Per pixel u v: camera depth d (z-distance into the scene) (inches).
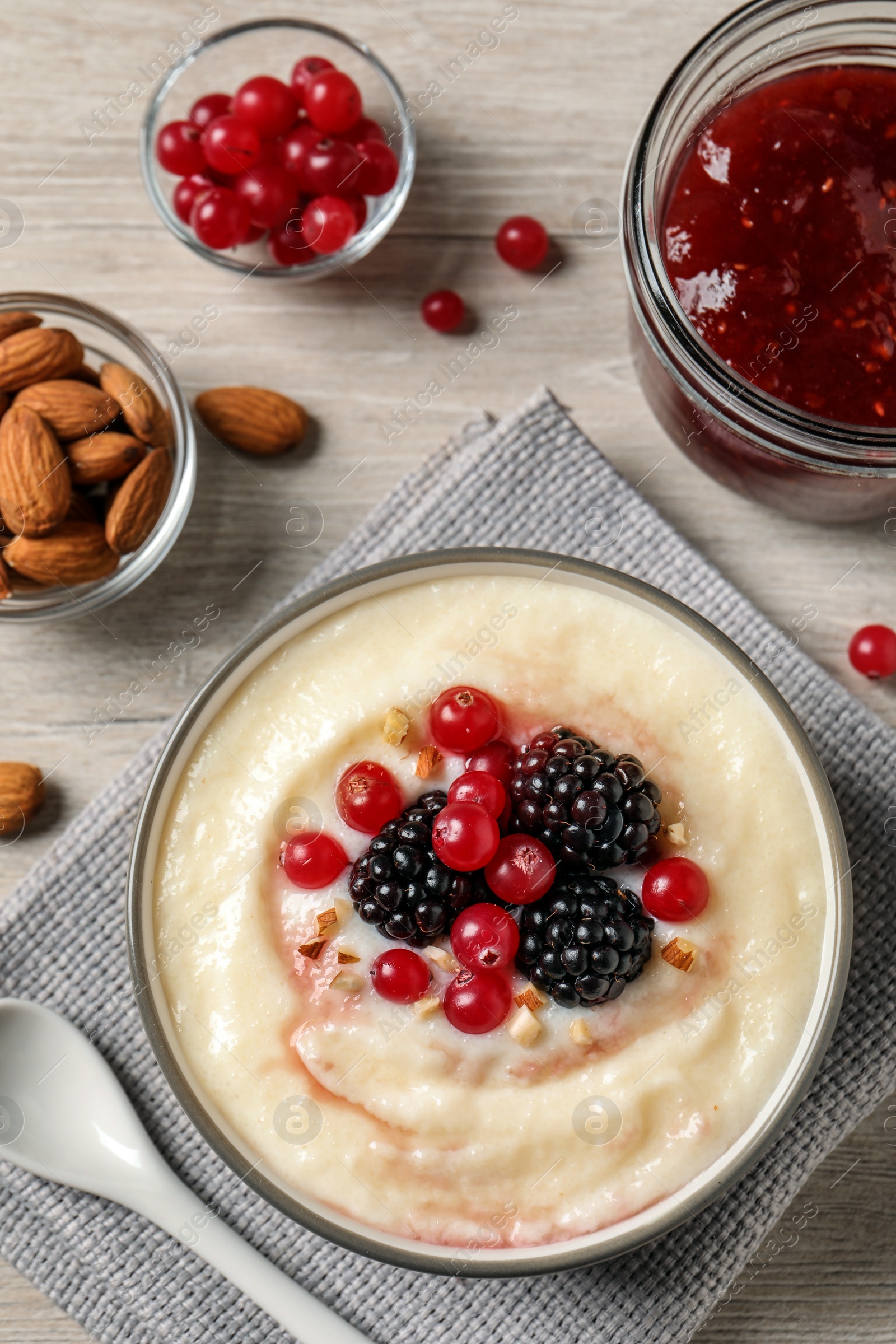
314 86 20.5
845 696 20.1
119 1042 20.0
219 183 20.9
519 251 20.9
